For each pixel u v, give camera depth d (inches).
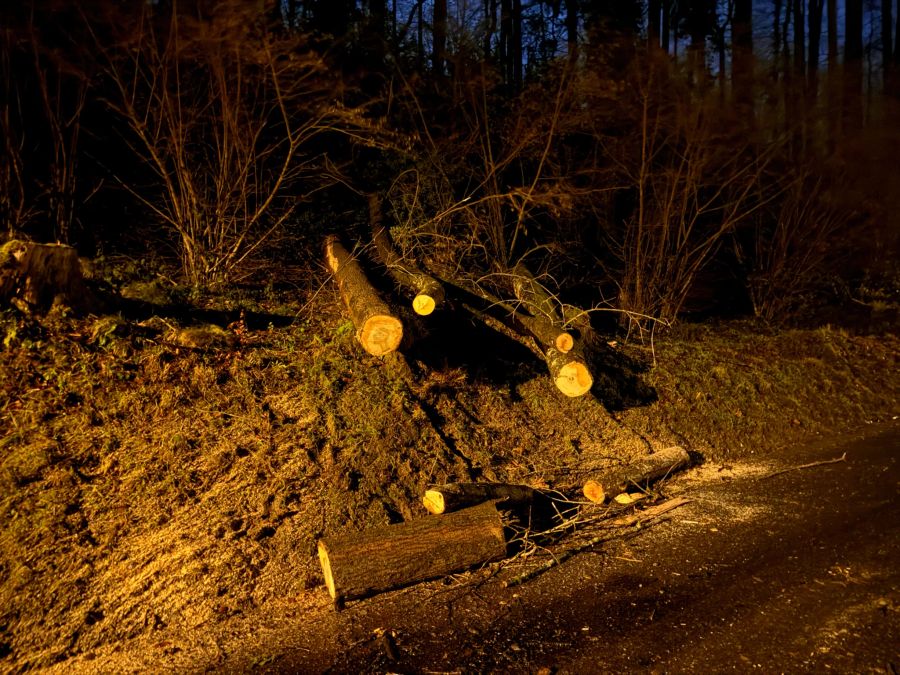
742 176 362.3
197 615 130.6
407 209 306.7
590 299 346.6
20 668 118.0
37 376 185.9
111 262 269.9
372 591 136.3
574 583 139.9
